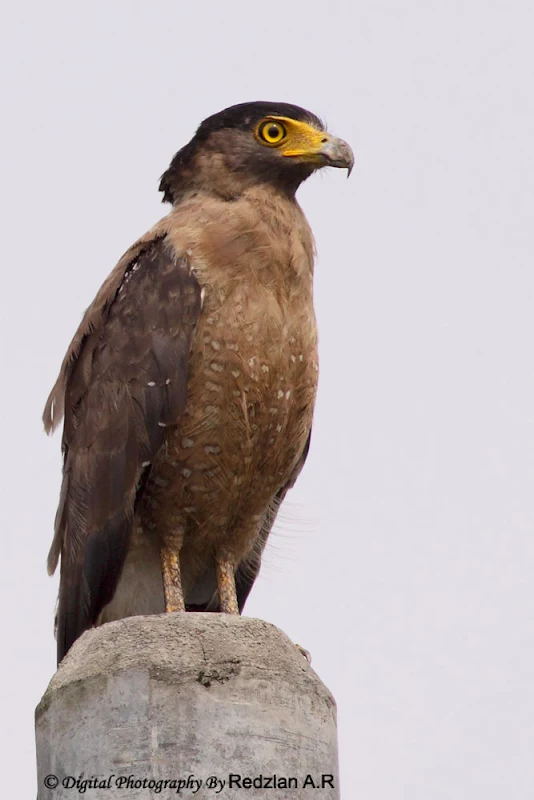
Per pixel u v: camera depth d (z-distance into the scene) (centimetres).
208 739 852
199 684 865
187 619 905
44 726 898
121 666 874
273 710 874
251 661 884
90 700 874
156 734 852
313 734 886
